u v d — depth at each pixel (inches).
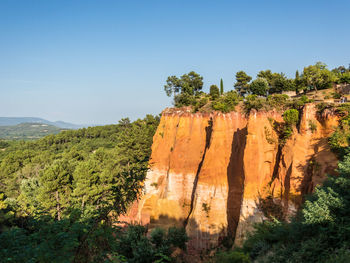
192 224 1293.1
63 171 1920.5
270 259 739.4
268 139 1189.7
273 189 1112.8
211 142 1376.7
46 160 3622.0
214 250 1195.9
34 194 2166.6
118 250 1055.0
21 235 431.8
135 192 543.2
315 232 695.1
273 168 1171.9
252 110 1222.3
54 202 1818.4
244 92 3093.0
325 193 713.6
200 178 1346.0
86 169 1914.4
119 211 526.3
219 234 1237.1
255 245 879.1
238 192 1259.2
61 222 474.3
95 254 476.1
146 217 1679.4
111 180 1911.9
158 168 1761.8
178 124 1686.8
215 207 1280.8
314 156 1023.0
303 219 753.0
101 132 7057.1
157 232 1223.5
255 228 983.0
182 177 1541.6
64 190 1899.6
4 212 1620.3
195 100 2016.5
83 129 7332.7
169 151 1754.4
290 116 1117.1
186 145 1579.7
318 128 1055.0
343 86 1951.3
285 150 1118.4
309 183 1003.9
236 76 3127.5
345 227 606.9
